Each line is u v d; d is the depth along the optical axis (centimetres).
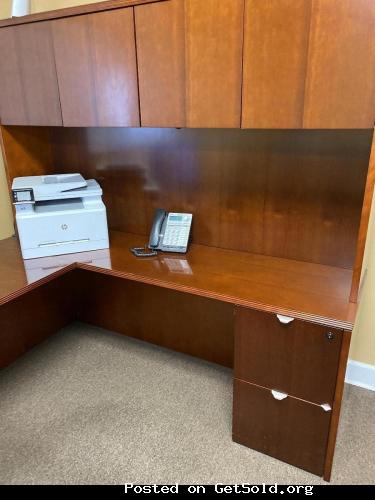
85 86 163
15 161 204
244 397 155
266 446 158
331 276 160
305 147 159
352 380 200
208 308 208
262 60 127
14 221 211
